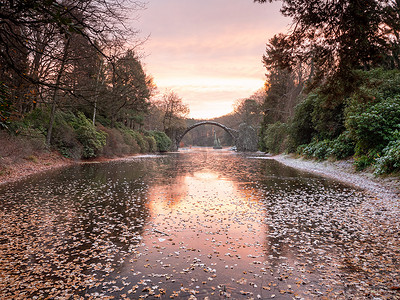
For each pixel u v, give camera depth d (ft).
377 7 13.14
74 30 9.91
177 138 223.51
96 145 72.18
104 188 29.84
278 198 25.11
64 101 32.01
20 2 9.16
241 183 35.09
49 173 41.32
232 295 8.78
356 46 14.46
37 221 17.07
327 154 55.26
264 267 10.94
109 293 8.88
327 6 13.80
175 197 25.46
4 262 11.14
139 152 124.47
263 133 161.27
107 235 14.71
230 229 16.01
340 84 16.37
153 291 8.97
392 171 31.19
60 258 11.67
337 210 20.38
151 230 15.66
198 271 10.54
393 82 40.78
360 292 9.00
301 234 15.08
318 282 9.70
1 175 34.30
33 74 27.09
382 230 15.65
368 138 37.09
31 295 8.76
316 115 63.26
